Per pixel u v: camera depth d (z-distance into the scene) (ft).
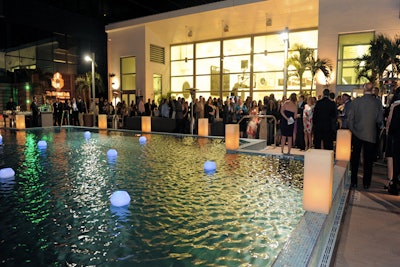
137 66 75.77
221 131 45.96
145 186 19.01
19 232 12.71
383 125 24.68
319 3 49.67
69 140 40.47
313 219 12.08
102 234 12.49
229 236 12.26
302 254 9.12
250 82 71.72
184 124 49.21
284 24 62.80
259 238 12.09
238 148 30.81
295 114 27.86
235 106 45.42
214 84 77.00
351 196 17.88
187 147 33.76
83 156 28.81
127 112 61.82
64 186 19.08
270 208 15.16
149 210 15.07
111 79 81.66
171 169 23.35
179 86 81.97
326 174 12.78
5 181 20.27
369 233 12.87
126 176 21.39
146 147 34.01
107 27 79.20
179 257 10.69
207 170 22.77
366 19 46.29
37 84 75.56
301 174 21.53
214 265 10.18
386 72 40.91
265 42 69.10
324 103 25.23
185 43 79.87
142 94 75.46
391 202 16.78
